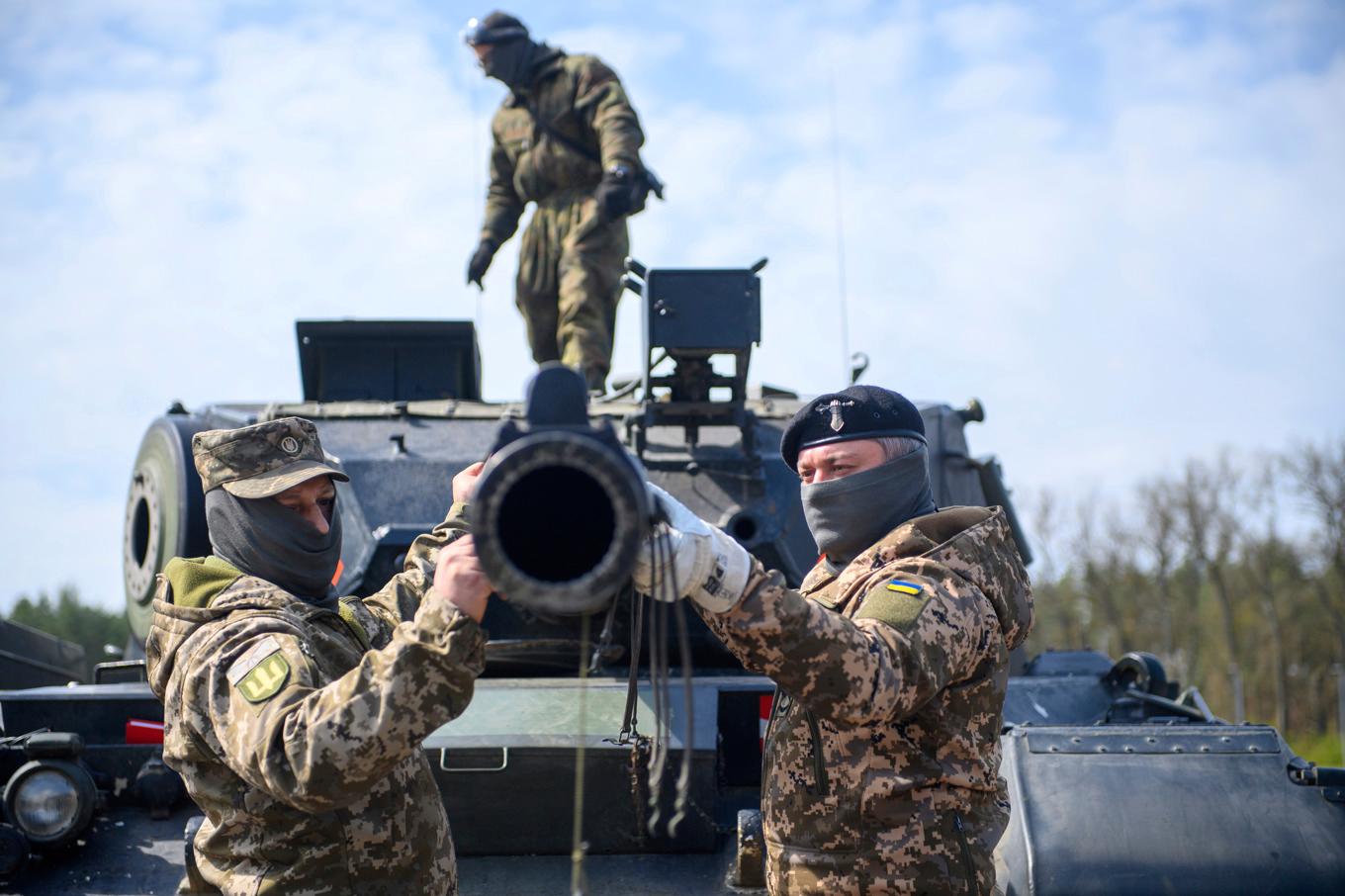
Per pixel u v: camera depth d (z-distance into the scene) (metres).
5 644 8.15
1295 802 4.36
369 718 2.91
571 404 2.73
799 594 3.03
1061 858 4.24
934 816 3.27
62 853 4.81
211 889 4.11
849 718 3.04
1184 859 4.23
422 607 3.02
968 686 3.31
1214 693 52.25
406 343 7.71
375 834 3.33
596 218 7.76
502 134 8.14
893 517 3.59
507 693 5.18
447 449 6.51
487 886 4.67
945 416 7.21
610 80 7.80
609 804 4.82
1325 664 51.00
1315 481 48.62
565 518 2.57
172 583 3.52
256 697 3.08
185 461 6.37
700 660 5.85
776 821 3.42
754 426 6.16
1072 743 4.56
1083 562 53.16
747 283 5.80
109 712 5.36
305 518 3.60
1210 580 52.47
